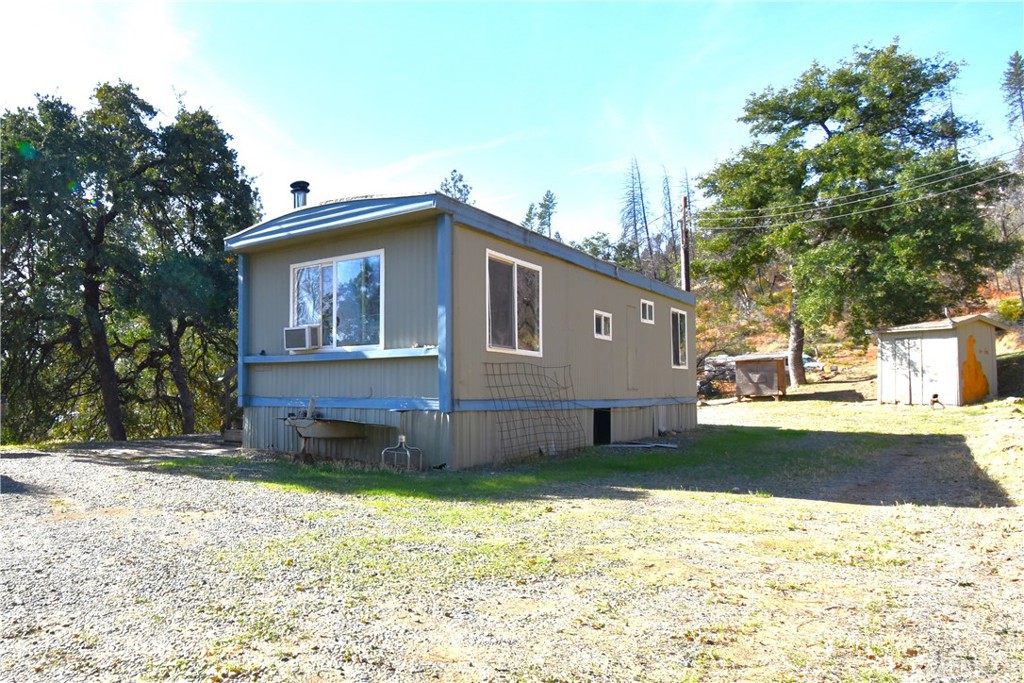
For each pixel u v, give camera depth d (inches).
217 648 106.5
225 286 665.6
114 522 194.4
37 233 549.3
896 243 828.6
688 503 246.7
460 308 332.5
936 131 1009.5
